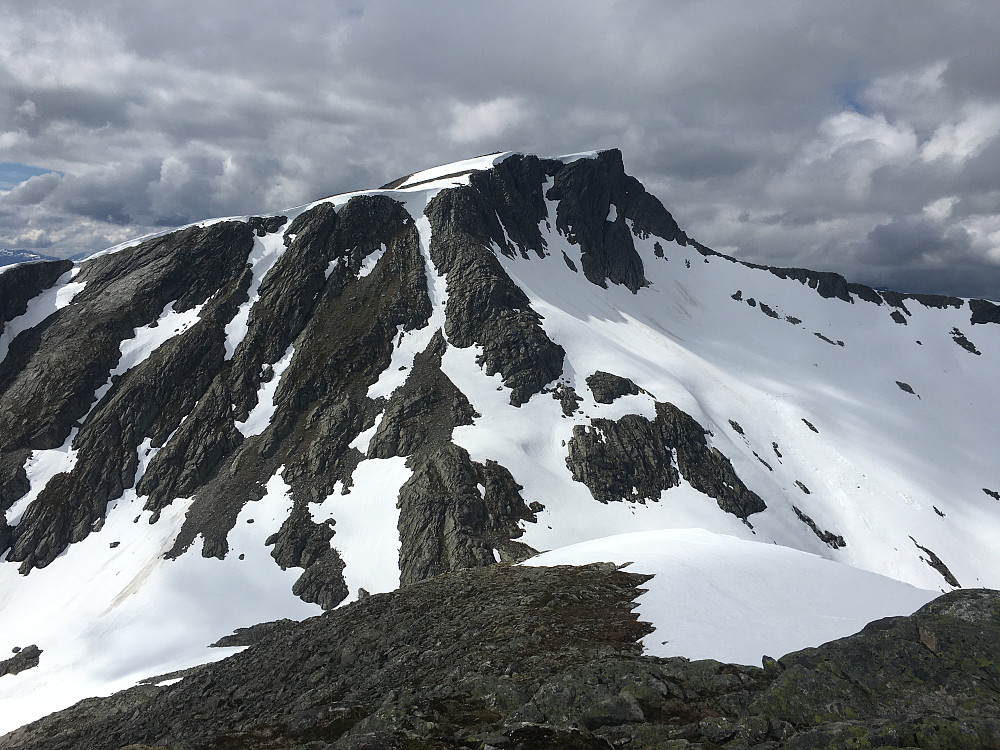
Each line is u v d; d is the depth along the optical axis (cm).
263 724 2338
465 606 3300
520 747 1571
